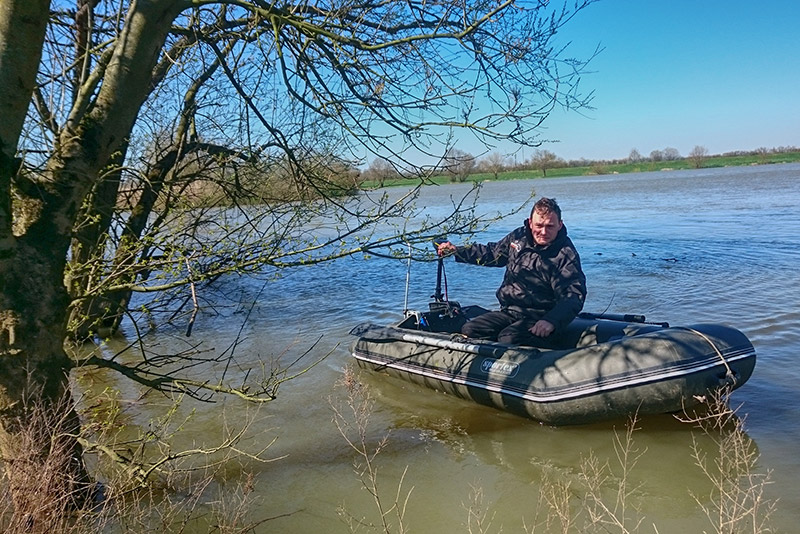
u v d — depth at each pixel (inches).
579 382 171.9
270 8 148.1
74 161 124.3
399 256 162.2
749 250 457.7
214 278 158.9
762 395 189.6
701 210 789.2
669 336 172.6
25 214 122.0
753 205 813.2
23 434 113.0
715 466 150.9
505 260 219.5
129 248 164.2
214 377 230.5
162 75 224.5
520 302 203.8
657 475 148.3
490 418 187.9
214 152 236.8
